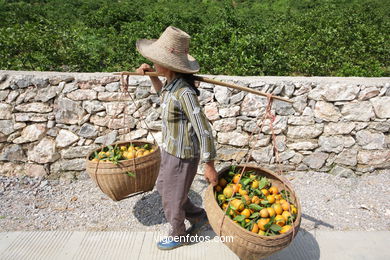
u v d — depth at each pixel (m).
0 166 3.91
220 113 3.82
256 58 6.20
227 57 6.15
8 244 2.86
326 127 3.84
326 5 20.70
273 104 3.78
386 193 3.65
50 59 6.32
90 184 3.90
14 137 3.83
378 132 3.82
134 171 2.72
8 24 12.76
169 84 2.35
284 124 3.84
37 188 3.78
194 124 2.24
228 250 2.82
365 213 3.37
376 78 3.92
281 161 3.96
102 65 7.71
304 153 3.94
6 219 3.25
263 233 2.20
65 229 3.14
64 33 6.93
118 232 3.05
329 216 3.32
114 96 3.79
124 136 3.91
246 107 3.79
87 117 3.82
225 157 3.97
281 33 10.05
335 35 8.92
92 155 3.04
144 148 3.20
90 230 3.12
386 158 3.90
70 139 3.87
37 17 14.75
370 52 8.14
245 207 2.35
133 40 8.72
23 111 3.76
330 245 2.91
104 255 2.75
